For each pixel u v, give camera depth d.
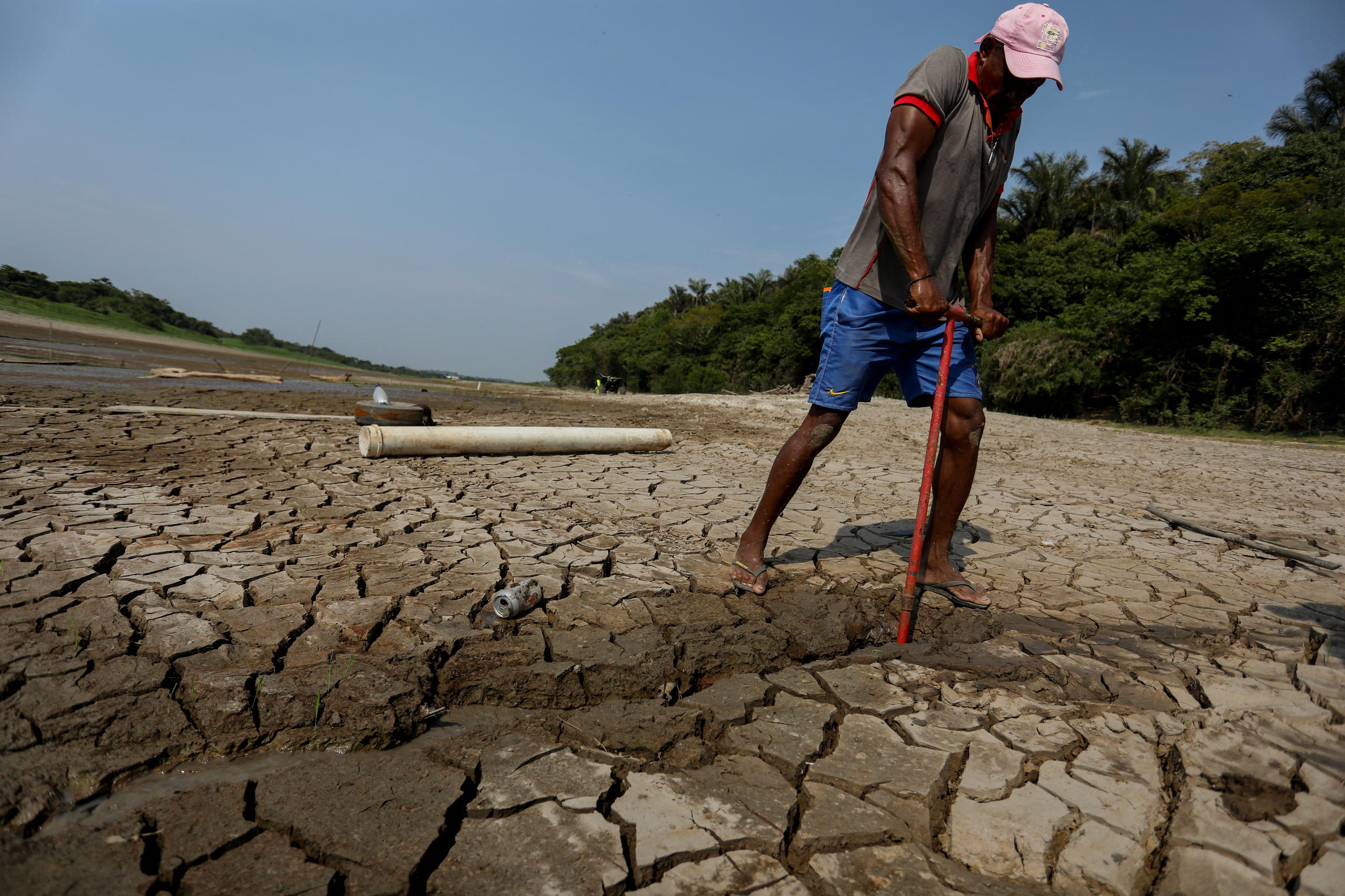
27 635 2.02
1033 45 2.33
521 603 2.47
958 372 2.65
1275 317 20.62
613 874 1.31
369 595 2.56
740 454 7.18
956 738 1.82
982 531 4.30
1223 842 1.40
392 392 18.61
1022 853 1.42
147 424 6.75
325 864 1.31
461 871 1.31
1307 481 8.17
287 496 4.02
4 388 9.88
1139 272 24.00
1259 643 2.57
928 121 2.37
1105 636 2.61
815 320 37.56
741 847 1.41
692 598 2.76
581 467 5.66
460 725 1.85
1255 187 28.70
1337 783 1.61
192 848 1.30
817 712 1.96
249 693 1.82
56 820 1.35
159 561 2.75
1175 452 11.41
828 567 3.26
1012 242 34.09
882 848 1.43
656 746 1.77
